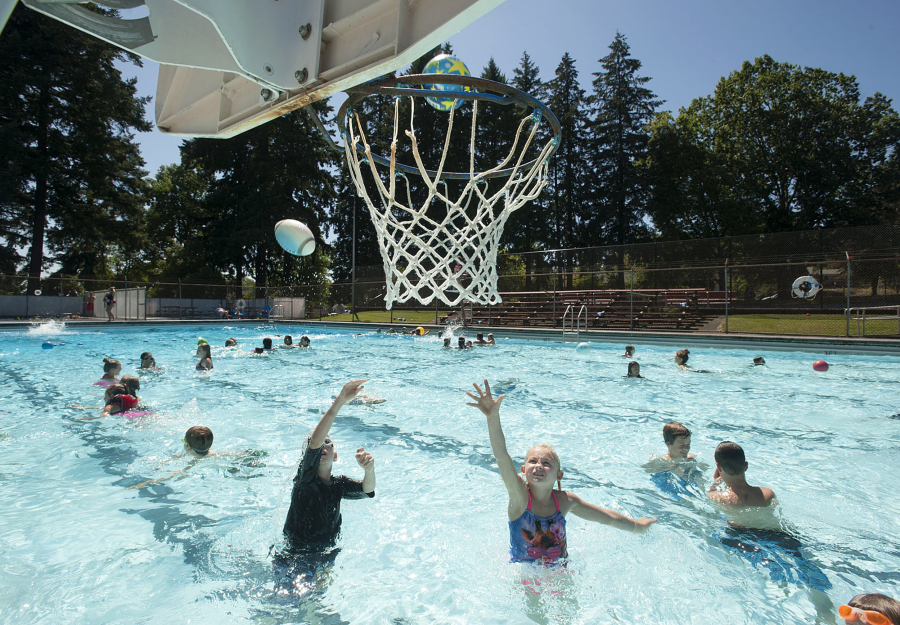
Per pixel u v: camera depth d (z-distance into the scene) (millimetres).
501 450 2846
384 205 4371
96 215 30078
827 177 32188
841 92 34594
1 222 29172
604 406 6977
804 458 4703
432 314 27281
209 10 2361
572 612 2441
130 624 2320
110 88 28328
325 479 3090
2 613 2363
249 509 3602
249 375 9531
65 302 25469
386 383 8742
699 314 20328
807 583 2678
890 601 1910
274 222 36781
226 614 2416
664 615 2414
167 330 22078
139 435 5395
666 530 3279
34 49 26359
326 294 31344
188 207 44469
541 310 22344
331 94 2799
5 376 9086
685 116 36156
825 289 17531
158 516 3480
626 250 23812
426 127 29328
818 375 9570
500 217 4570
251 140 37688
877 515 3490
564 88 40688
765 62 34500
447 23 2312
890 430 5668
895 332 15461
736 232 32625
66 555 2936
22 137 25797
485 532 3258
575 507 2906
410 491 3963
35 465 4469
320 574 2770
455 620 2381
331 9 2670
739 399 7418
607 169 38844
